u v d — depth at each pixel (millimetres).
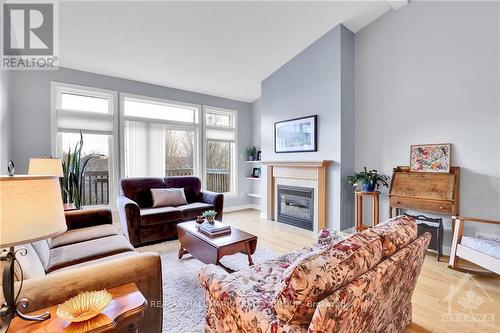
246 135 6082
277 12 3268
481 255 2264
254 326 1168
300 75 4281
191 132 5289
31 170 2857
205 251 2438
